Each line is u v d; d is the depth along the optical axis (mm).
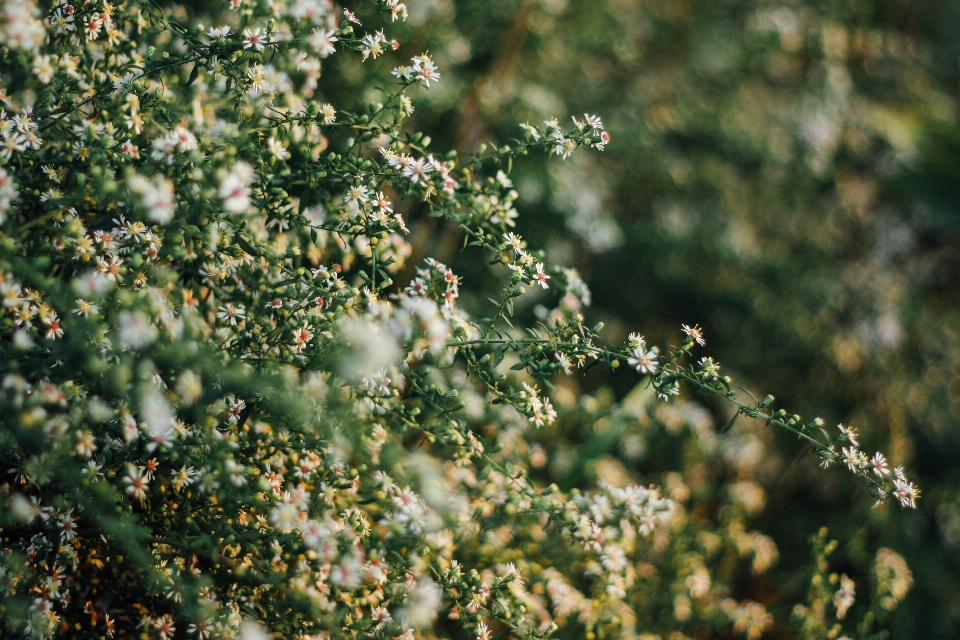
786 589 1276
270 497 816
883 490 836
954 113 1866
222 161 812
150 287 810
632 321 1552
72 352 768
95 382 782
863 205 1778
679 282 1548
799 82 1680
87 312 783
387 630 813
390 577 828
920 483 1578
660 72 1589
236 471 795
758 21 1589
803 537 1482
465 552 947
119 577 835
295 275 833
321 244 882
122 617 847
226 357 831
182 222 812
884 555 1128
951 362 1665
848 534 1397
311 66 826
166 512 818
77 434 774
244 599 820
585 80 1483
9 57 823
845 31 1665
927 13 1961
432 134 1245
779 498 1557
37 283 754
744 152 1606
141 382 775
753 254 1569
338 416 810
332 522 820
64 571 817
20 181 823
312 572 823
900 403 1595
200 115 833
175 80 871
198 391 778
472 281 1222
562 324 853
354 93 1120
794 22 1598
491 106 1248
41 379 778
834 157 1724
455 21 1257
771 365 1622
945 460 1649
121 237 810
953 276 1812
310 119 844
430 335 812
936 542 1526
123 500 799
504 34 1303
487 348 882
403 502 823
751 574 1387
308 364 823
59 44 844
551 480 1159
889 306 1642
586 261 1485
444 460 1024
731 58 1586
